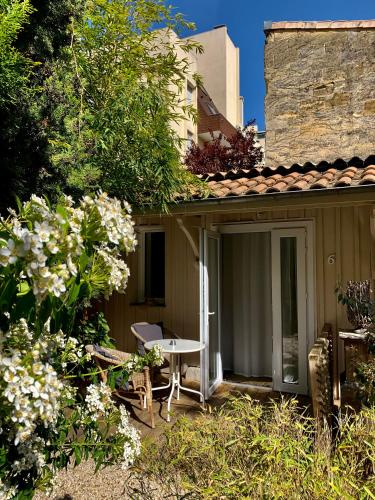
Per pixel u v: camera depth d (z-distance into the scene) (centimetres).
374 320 436
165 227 665
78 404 189
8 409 123
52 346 142
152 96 457
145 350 527
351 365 461
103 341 460
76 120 380
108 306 709
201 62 2148
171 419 473
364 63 738
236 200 441
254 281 673
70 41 397
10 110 299
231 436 198
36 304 121
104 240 140
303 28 774
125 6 439
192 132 1639
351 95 743
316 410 352
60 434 172
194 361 629
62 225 121
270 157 784
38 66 338
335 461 180
